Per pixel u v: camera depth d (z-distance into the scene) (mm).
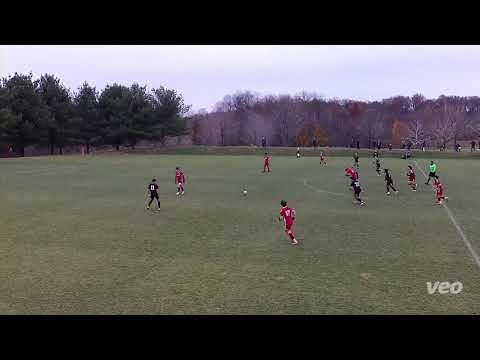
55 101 87312
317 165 59094
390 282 14562
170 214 26438
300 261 16906
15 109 79938
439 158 69812
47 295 13734
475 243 19203
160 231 22125
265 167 52688
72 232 22047
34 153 105188
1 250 18875
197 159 72375
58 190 36844
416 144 108562
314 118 136625
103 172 51594
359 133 125438
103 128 91812
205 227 22922
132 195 33969
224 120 137875
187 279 15039
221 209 27844
